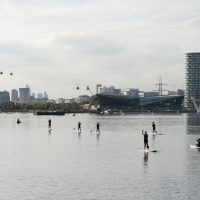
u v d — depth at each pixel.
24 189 52.94
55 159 78.31
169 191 51.66
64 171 65.06
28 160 77.00
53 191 51.88
